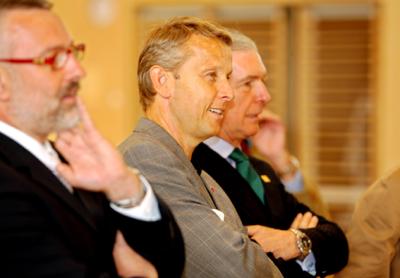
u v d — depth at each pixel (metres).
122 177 3.50
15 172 3.30
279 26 11.09
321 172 11.33
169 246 3.68
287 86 11.21
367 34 11.09
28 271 3.17
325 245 5.38
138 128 4.55
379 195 5.67
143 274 3.64
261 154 7.09
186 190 4.31
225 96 4.55
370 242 5.61
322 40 11.16
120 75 11.11
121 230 3.62
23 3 3.45
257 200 5.49
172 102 4.51
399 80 10.99
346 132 11.23
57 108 3.45
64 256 3.24
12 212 3.17
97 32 11.09
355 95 11.16
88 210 3.57
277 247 5.10
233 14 11.14
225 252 4.21
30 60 3.39
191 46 4.50
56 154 3.66
